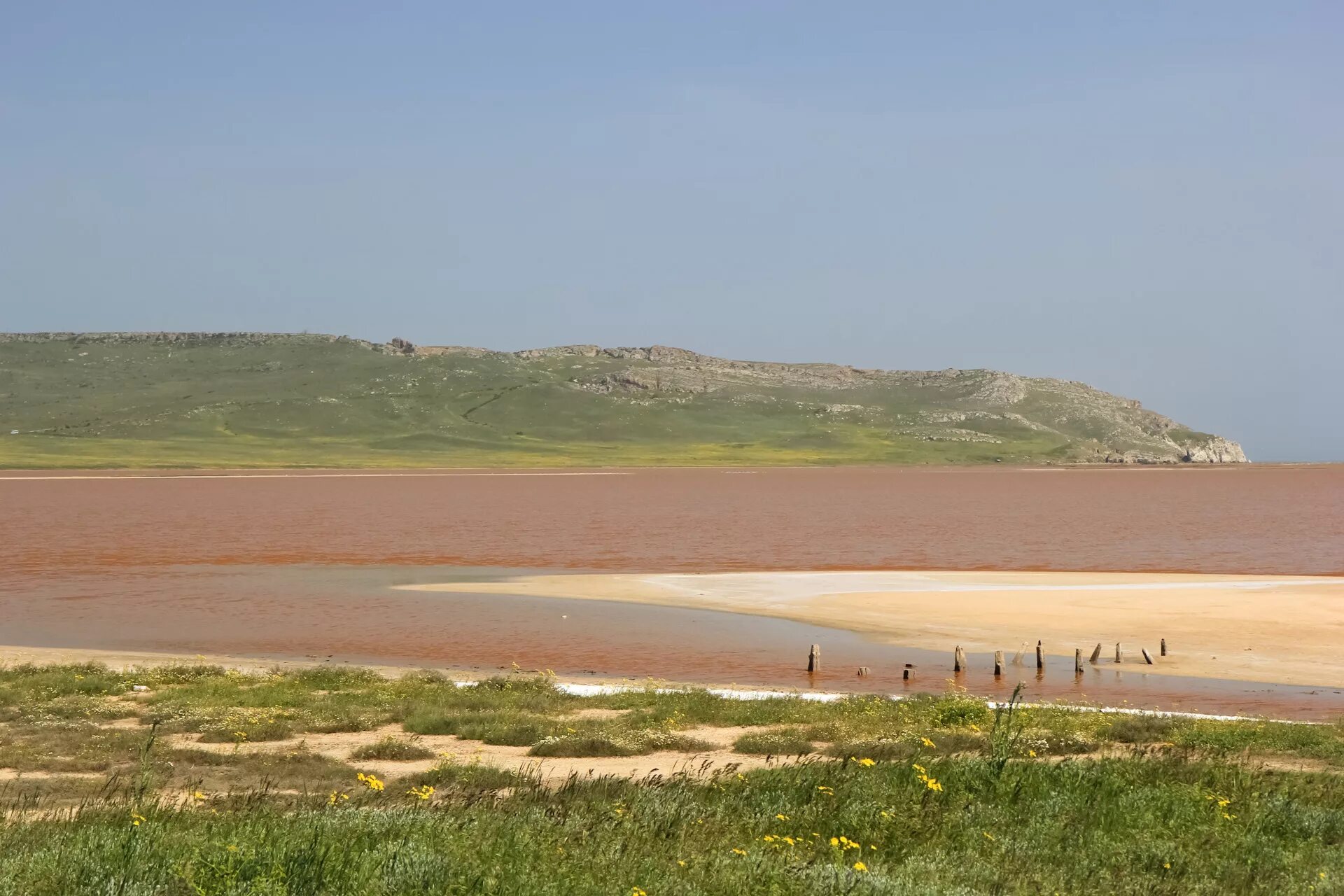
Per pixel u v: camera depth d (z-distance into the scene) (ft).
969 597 170.81
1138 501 507.30
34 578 200.95
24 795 48.52
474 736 73.72
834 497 531.91
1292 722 88.43
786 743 69.00
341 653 126.11
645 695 92.02
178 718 77.92
